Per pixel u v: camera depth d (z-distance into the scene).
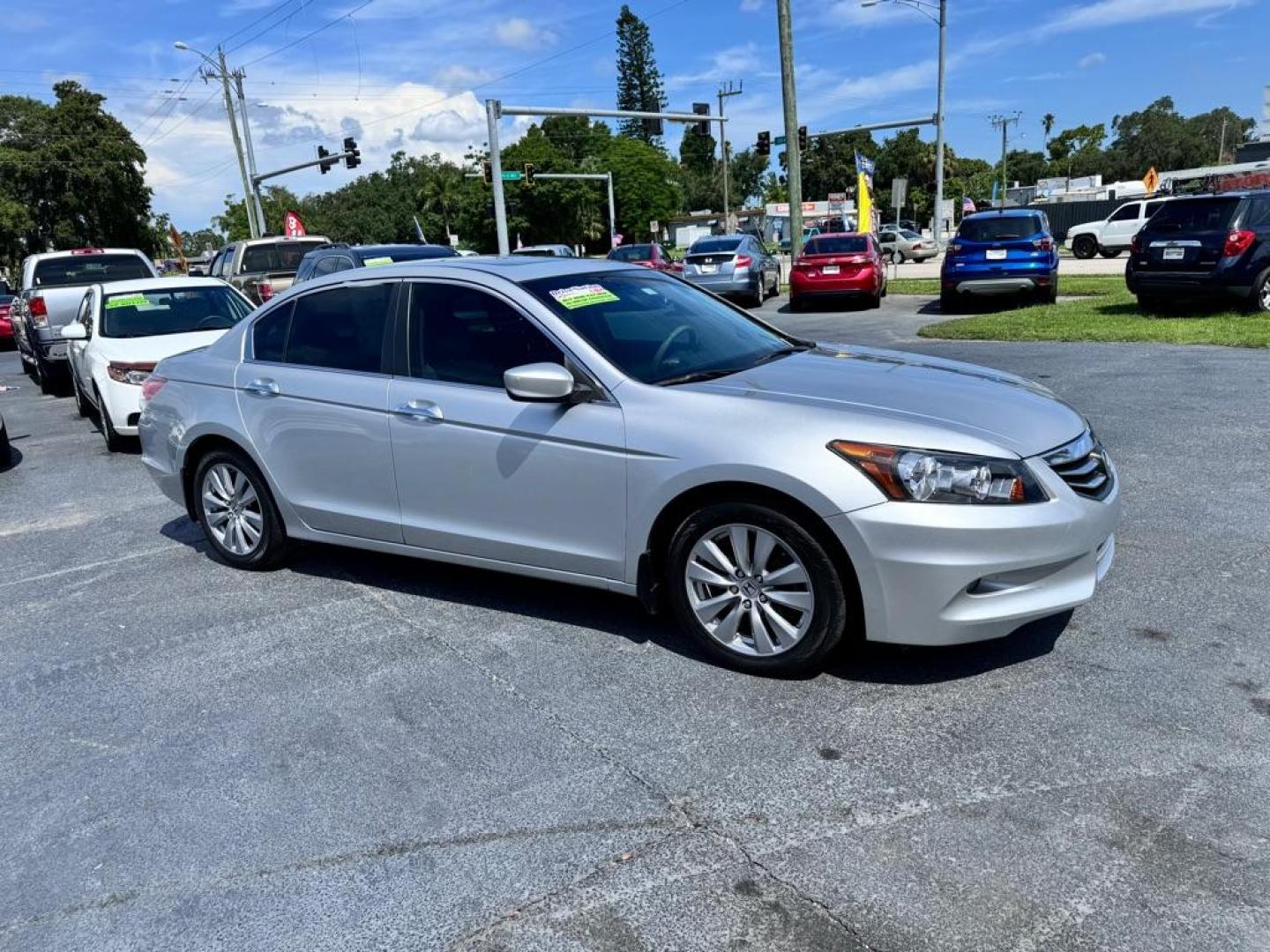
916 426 3.40
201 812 3.04
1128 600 4.14
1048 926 2.35
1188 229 12.47
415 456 4.33
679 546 3.75
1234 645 3.69
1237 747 3.03
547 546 4.04
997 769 3.00
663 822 2.85
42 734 3.60
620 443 3.74
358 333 4.63
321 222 114.44
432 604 4.62
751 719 3.39
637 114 27.64
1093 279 19.86
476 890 2.60
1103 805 2.79
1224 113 115.38
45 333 12.99
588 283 4.43
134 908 2.61
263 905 2.59
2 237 51.16
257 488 5.09
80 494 7.38
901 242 41.53
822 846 2.70
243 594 4.93
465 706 3.61
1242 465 5.95
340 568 5.23
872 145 106.25
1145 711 3.27
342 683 3.85
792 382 3.87
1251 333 10.58
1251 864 2.51
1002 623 3.35
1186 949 2.25
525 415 3.98
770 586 3.59
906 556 3.28
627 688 3.67
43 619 4.78
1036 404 3.78
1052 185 74.25
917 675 3.62
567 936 2.42
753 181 124.62
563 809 2.94
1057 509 3.35
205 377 5.20
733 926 2.42
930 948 2.30
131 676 4.05
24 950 2.48
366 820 2.95
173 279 9.98
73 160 52.62
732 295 20.27
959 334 12.52
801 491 3.37
